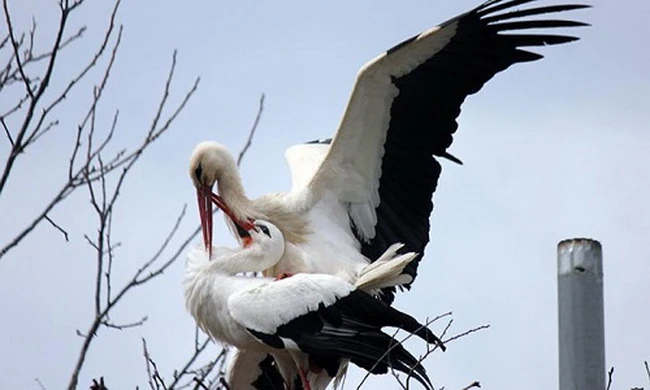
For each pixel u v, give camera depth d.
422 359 11.75
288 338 12.73
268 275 14.07
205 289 13.10
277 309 12.76
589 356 10.27
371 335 12.76
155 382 10.16
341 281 13.02
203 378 9.40
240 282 13.06
